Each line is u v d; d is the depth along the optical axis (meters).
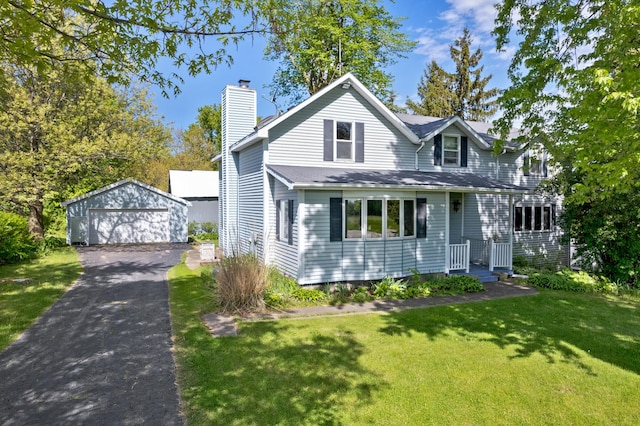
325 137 13.35
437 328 8.22
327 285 11.16
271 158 12.87
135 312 8.98
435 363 6.40
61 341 7.10
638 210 12.33
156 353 6.59
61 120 19.17
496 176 17.19
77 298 10.22
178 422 4.59
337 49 24.38
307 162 13.21
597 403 5.27
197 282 12.38
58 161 18.39
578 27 8.30
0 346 6.79
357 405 5.07
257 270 9.73
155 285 11.94
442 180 13.36
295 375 5.87
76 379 5.62
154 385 5.47
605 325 8.69
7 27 4.68
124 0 4.72
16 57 5.19
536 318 9.09
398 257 12.49
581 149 7.35
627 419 4.91
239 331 7.77
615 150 6.57
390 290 11.10
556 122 10.38
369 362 6.39
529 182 18.11
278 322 8.43
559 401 5.30
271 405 5.01
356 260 11.87
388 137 14.32
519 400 5.30
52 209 25.31
